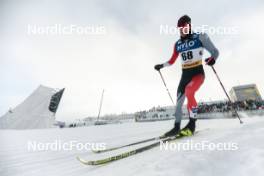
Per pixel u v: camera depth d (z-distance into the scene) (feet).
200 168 4.30
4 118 74.64
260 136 5.72
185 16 10.69
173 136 9.90
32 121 75.05
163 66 13.01
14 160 9.45
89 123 91.45
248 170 3.70
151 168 4.89
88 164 7.11
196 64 10.25
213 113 44.70
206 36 10.13
